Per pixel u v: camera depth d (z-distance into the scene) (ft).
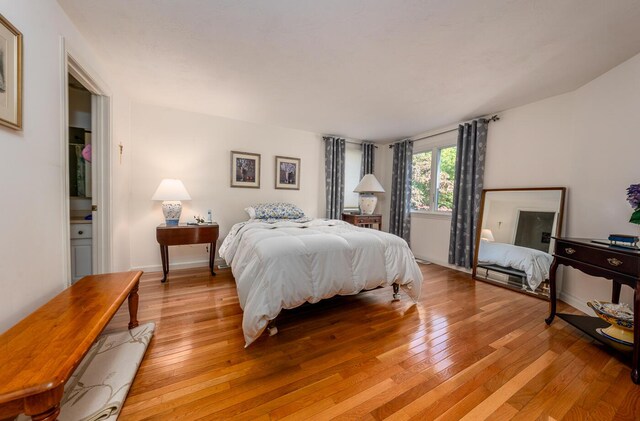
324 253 6.47
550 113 8.79
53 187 4.73
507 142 10.09
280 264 5.79
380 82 7.93
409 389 4.25
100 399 3.69
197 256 11.45
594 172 7.38
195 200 11.32
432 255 13.51
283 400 3.95
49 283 4.61
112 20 5.31
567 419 3.71
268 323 5.57
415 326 6.45
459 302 8.08
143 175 10.31
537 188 9.00
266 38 5.85
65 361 2.70
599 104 7.26
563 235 8.36
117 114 8.28
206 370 4.61
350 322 6.64
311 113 10.98
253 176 12.54
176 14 5.11
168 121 10.65
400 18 5.08
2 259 3.55
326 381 4.41
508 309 7.56
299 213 12.26
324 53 6.42
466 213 11.42
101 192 7.45
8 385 2.35
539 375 4.65
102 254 7.47
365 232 8.18
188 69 7.36
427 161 14.03
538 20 5.04
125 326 6.02
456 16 4.98
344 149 14.92
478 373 4.68
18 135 3.86
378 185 14.15
